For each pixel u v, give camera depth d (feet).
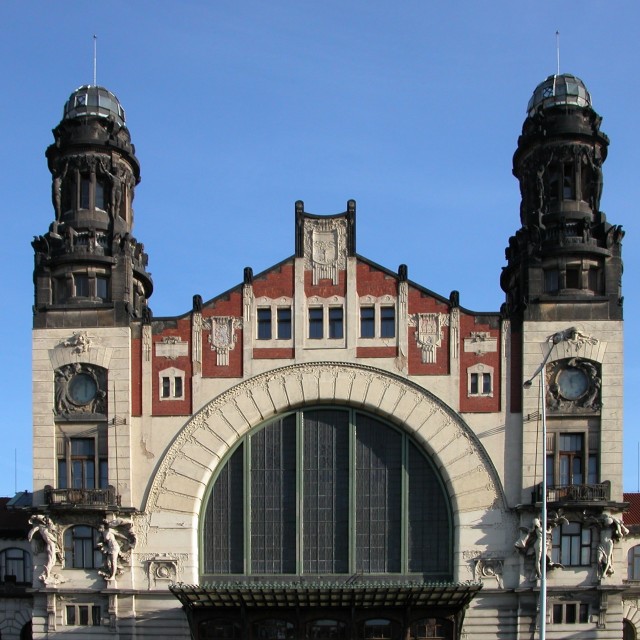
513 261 226.38
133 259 223.51
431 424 209.36
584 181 220.02
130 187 230.27
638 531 230.89
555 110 221.25
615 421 205.77
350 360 212.23
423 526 208.33
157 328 214.90
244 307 214.90
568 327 209.05
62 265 217.36
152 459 209.97
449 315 212.84
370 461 210.79
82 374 213.05
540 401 205.77
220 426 211.00
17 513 243.60
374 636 202.08
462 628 201.05
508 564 203.31
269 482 210.59
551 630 199.62
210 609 199.00
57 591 203.62
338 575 206.69
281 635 202.39
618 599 200.03
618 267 211.82
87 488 208.33
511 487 206.18
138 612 204.74
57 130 226.17
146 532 207.51
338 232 216.95
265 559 208.33
